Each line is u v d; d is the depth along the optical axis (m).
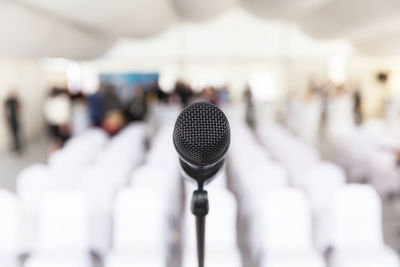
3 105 7.43
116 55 12.42
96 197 3.11
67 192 2.73
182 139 0.55
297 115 9.44
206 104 0.56
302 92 12.59
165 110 9.03
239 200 3.90
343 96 9.96
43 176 3.23
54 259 2.55
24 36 4.22
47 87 10.41
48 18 4.38
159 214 2.67
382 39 6.99
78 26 5.61
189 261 2.46
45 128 10.16
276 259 2.47
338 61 12.34
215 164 0.57
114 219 2.73
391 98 10.16
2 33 3.82
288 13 6.23
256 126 10.12
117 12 4.55
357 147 5.41
